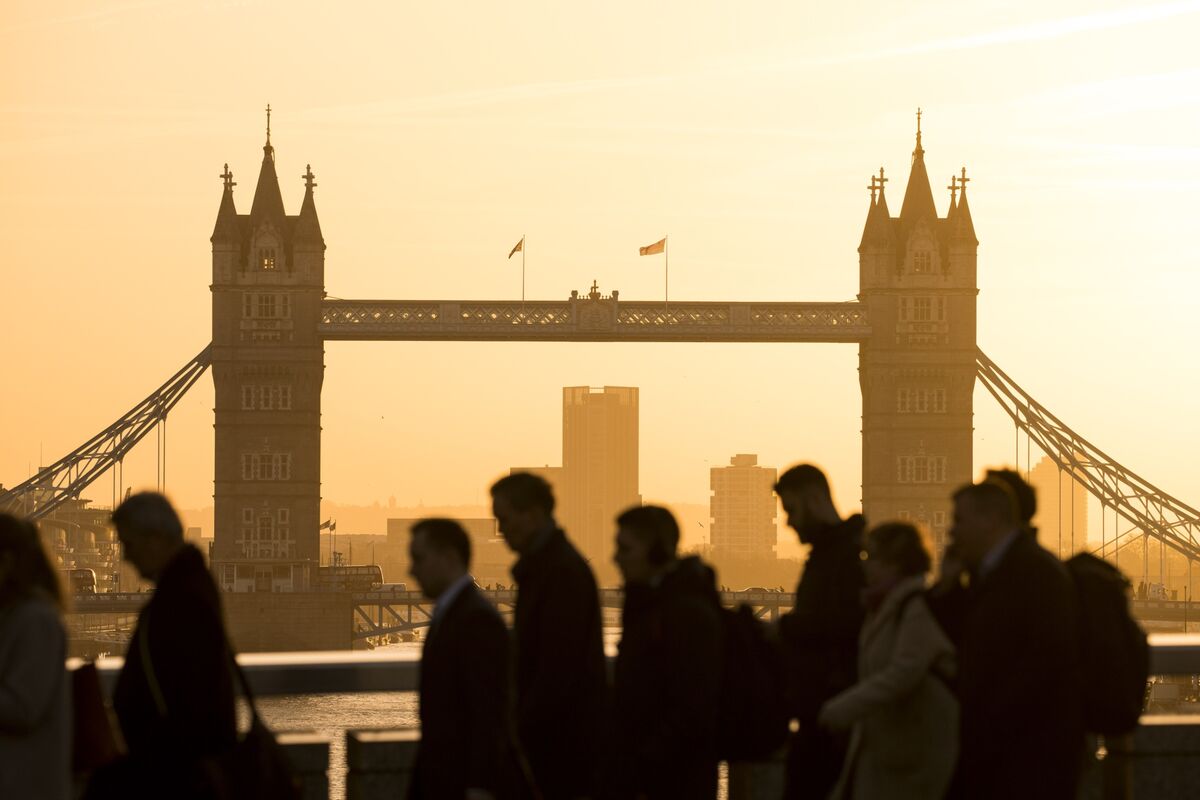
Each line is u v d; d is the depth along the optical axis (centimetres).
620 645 1697
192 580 1493
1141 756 2012
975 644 1634
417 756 1603
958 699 1672
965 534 1661
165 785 1470
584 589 1650
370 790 1820
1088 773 2033
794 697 1823
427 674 1598
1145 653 1714
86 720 1545
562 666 1614
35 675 1449
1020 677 1603
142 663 1470
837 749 1825
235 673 1536
